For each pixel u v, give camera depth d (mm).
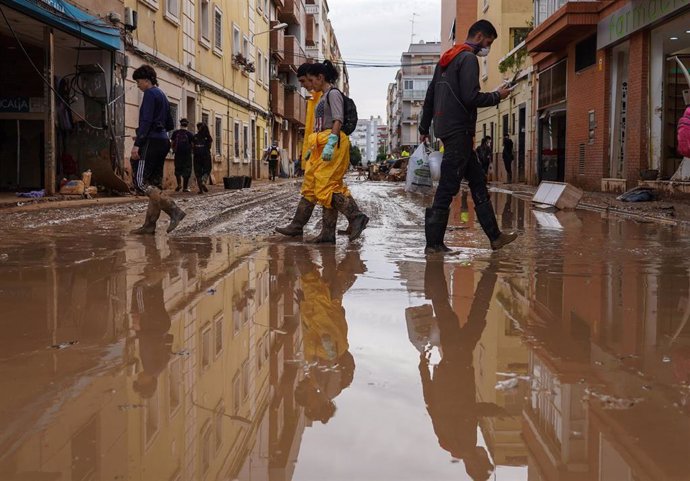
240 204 11922
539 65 24359
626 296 3805
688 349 2721
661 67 15000
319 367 2496
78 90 15211
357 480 1613
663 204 12016
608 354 2656
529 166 26016
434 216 5629
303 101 52719
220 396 2180
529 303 3619
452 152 5551
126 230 7348
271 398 2168
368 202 13227
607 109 17734
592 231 7664
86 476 1627
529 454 1753
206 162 17594
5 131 15383
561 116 24047
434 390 2250
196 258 5215
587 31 18766
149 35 18094
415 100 104625
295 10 46844
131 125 16531
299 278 4348
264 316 3305
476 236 7121
